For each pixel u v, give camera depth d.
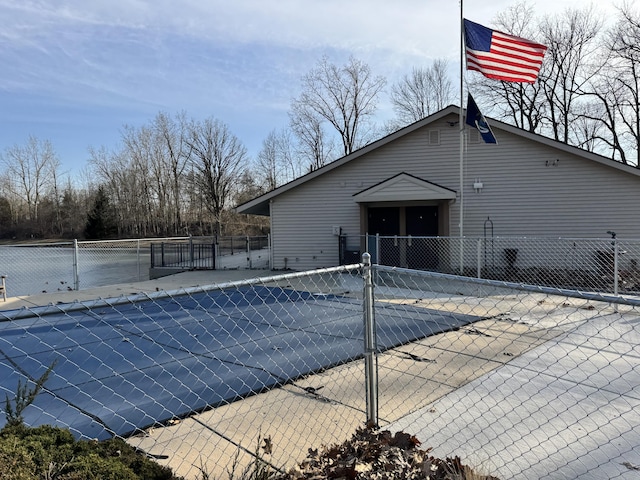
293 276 2.94
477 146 13.67
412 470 2.44
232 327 6.72
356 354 5.18
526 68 11.32
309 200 15.12
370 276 3.16
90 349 5.55
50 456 1.98
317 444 3.01
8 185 57.19
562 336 5.73
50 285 14.76
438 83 39.59
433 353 5.19
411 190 13.31
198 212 51.50
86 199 56.59
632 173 12.25
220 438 3.15
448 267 13.56
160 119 51.38
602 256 12.44
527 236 13.30
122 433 3.25
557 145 12.78
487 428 3.20
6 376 4.61
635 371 4.33
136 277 17.00
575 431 3.11
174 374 4.57
